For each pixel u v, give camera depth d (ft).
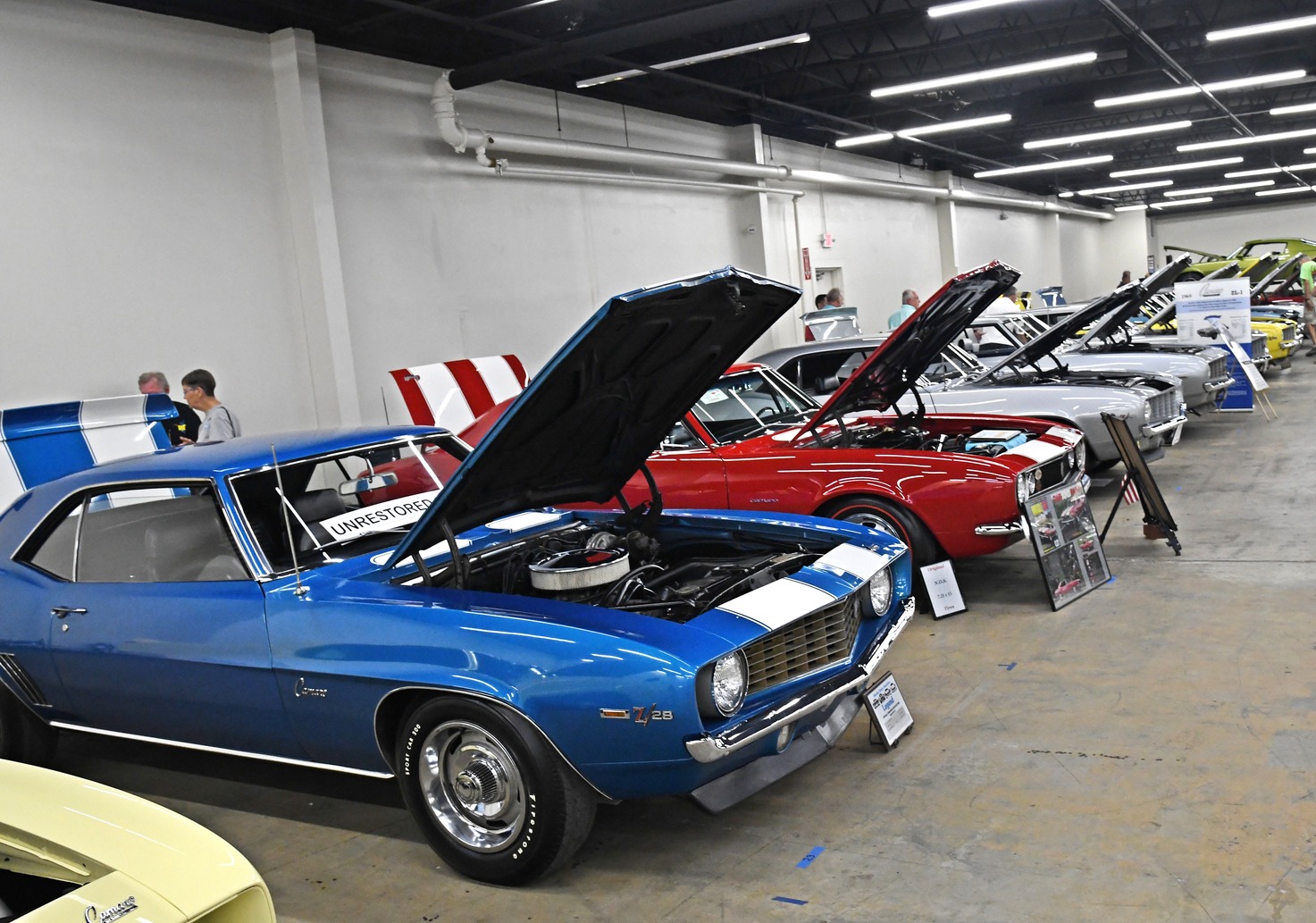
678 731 8.57
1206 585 17.13
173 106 28.45
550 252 42.09
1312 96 69.77
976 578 19.36
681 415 12.63
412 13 30.73
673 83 47.39
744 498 18.26
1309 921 7.85
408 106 35.94
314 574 10.71
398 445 12.91
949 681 14.01
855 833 9.99
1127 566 18.92
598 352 10.00
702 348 11.44
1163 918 8.09
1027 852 9.29
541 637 9.03
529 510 12.55
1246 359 38.29
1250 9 43.21
